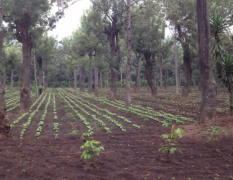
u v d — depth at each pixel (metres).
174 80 66.25
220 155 5.93
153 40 25.97
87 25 30.30
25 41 17.28
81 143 7.79
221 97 25.06
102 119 13.11
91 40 25.47
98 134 9.25
